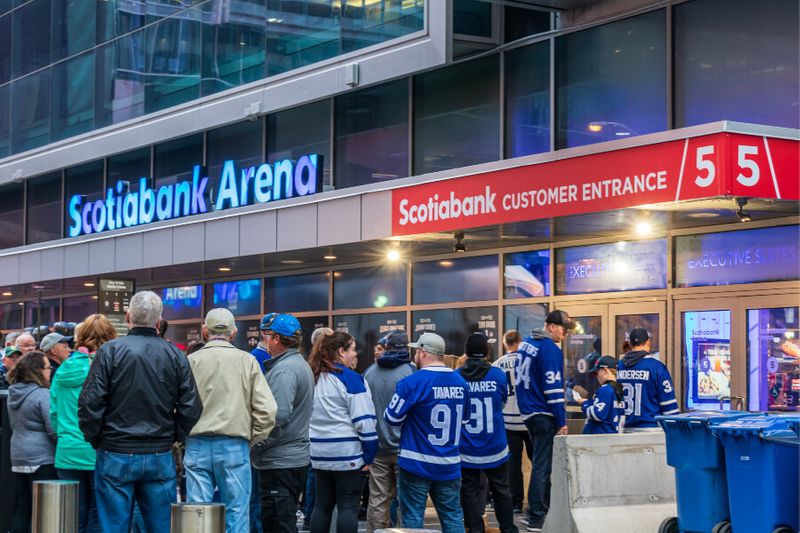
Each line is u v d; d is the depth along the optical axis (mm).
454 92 17875
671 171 12953
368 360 20000
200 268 21906
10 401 10789
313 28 18609
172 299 24719
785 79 13805
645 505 11031
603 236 16250
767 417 9922
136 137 22688
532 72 16703
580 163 14023
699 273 15023
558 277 16922
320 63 18172
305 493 13977
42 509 7840
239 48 20391
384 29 17109
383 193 17000
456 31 16609
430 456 9867
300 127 20578
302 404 9797
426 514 13734
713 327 14797
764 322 14211
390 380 11359
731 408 14453
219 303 23438
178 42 22031
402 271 19484
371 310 19984
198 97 21359
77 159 24422
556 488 10930
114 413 8570
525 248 17422
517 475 14047
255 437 9367
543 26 16703
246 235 19531
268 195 20000
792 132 12836
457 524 10047
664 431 10406
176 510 6945
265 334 11336
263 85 19453
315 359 10203
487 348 11102
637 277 15812
